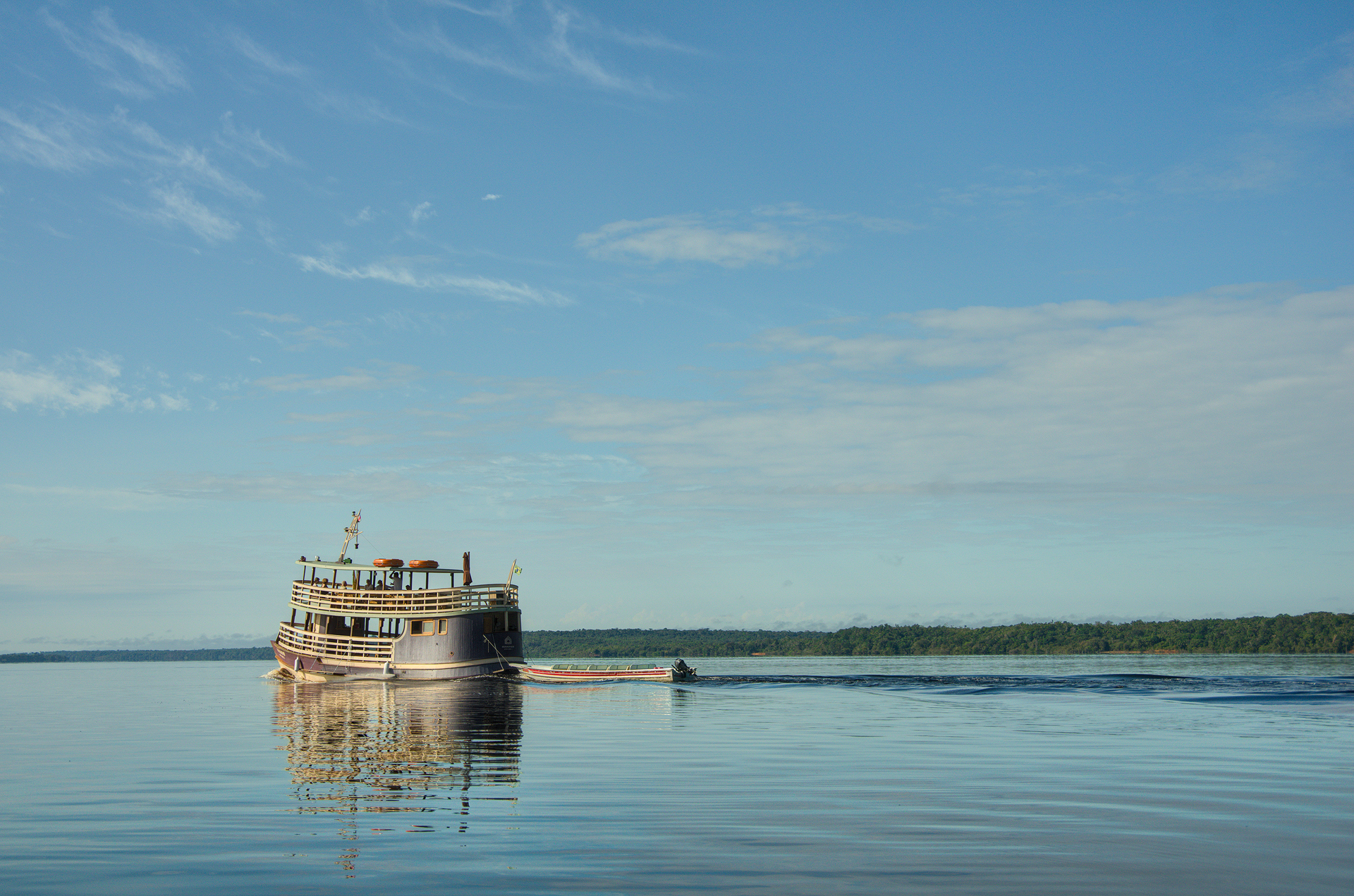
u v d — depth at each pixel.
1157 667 133.12
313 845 17.09
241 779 25.56
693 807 20.77
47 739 38.53
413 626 77.81
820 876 14.81
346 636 80.94
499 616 78.44
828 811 20.30
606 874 14.92
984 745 33.72
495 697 61.62
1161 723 42.25
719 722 43.66
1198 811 20.12
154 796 22.75
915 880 14.53
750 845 16.97
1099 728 40.06
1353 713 47.38
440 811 20.30
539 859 15.97
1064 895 13.74
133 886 14.46
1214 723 42.44
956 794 22.61
